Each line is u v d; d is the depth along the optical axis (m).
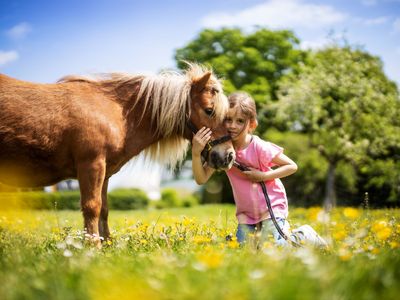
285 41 30.19
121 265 2.84
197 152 4.53
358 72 21.80
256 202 4.36
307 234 3.92
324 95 21.70
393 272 2.51
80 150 4.37
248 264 2.69
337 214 7.71
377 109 20.98
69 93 4.47
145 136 4.84
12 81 4.38
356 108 20.50
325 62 22.70
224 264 2.67
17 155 4.30
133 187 32.16
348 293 2.10
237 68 29.42
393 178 20.70
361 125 20.86
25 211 9.62
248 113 4.47
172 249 3.70
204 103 4.64
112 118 4.54
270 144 4.54
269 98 27.33
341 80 21.25
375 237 3.98
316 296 2.02
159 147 5.08
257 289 2.08
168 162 5.16
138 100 4.76
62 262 3.05
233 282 2.25
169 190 32.00
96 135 4.40
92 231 4.40
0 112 4.18
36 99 4.33
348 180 23.98
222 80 5.11
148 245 4.14
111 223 8.10
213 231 4.82
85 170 4.39
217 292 2.05
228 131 4.53
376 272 2.46
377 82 21.80
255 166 4.46
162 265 2.67
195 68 4.96
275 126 26.77
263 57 30.00
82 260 3.03
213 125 4.58
